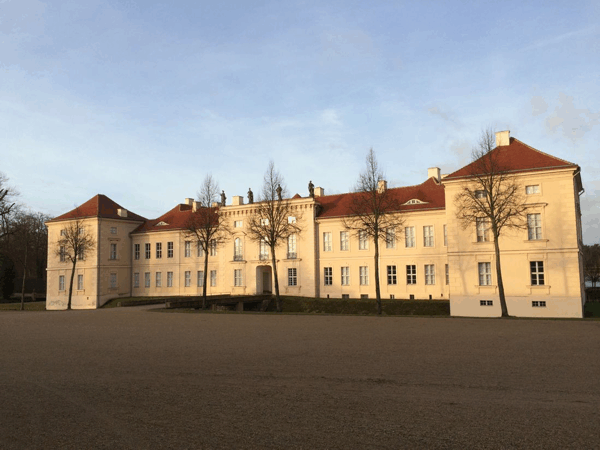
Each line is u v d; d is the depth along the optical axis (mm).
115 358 19031
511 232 45188
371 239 55688
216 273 71875
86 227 74562
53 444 9367
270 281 70062
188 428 10156
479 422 10297
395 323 31812
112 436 9758
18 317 41500
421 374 15164
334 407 11570
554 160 44688
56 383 14664
